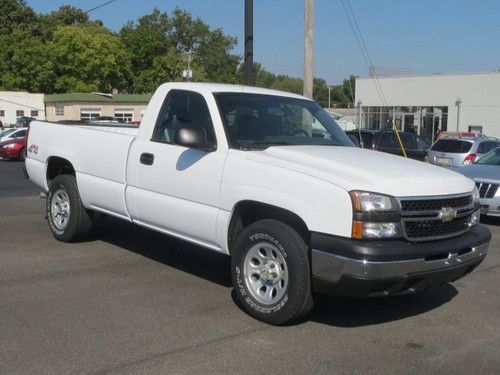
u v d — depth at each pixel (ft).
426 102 149.07
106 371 13.60
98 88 220.23
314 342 15.71
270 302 16.69
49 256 23.44
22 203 37.88
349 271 14.99
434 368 14.35
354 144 21.15
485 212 35.09
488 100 139.44
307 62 46.06
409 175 16.43
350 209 15.11
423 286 16.21
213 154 18.35
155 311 17.58
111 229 28.35
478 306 19.33
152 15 257.75
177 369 13.82
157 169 20.02
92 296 18.78
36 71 215.51
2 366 13.70
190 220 18.94
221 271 22.13
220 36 264.52
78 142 24.06
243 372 13.78
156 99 21.20
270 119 19.83
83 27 248.73
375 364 14.48
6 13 258.16
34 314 17.02
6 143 83.71
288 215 16.75
